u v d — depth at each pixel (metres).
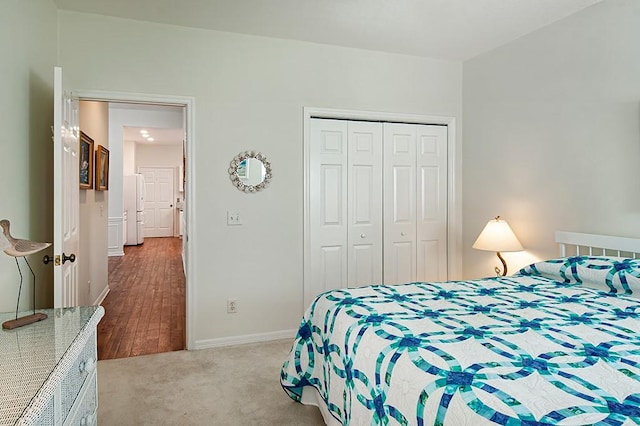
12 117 2.03
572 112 2.83
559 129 2.93
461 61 3.93
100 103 4.70
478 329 1.52
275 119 3.37
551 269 2.47
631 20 2.45
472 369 1.17
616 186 2.54
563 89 2.90
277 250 3.40
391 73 3.71
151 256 8.08
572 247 2.86
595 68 2.67
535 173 3.14
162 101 3.07
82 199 3.64
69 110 2.53
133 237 9.84
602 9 2.62
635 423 0.87
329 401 1.81
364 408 1.44
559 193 2.93
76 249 2.77
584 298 2.01
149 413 2.21
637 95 2.42
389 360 1.34
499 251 3.05
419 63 3.80
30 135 2.31
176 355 3.06
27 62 2.25
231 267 3.27
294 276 3.46
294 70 3.41
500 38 3.32
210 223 3.21
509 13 2.84
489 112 3.61
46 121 2.61
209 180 3.20
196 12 2.87
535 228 3.14
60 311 1.53
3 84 1.91
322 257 3.60
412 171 3.88
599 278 2.18
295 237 3.45
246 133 3.28
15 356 1.09
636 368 1.17
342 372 1.68
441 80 3.89
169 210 11.68
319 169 3.57
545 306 1.86
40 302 2.53
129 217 9.83
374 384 1.39
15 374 0.98
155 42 3.05
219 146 3.22
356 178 3.70
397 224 3.84
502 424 0.91
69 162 2.49
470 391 1.05
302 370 2.15
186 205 3.25
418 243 3.91
